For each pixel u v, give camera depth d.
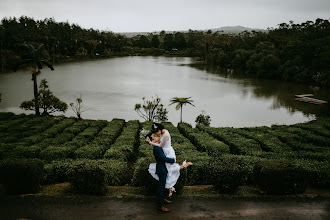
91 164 7.39
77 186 7.08
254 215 6.17
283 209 6.48
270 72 79.56
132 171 13.25
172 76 80.25
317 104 44.81
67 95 47.75
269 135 18.41
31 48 32.16
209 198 6.98
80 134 19.55
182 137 17.64
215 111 39.06
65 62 123.12
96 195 7.07
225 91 56.34
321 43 80.44
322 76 65.12
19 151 13.90
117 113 36.81
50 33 166.25
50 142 17.05
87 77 73.19
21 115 28.31
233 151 15.75
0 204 6.49
